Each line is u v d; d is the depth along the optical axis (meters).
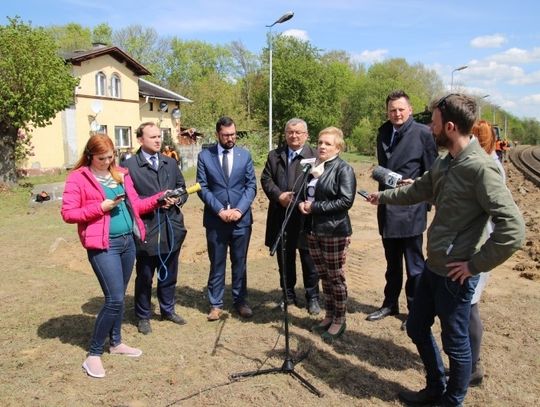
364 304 5.57
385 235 4.74
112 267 3.88
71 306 5.59
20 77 16.70
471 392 3.68
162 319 5.16
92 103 27.98
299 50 41.44
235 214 4.89
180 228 4.87
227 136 4.94
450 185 2.96
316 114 40.91
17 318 5.20
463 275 2.89
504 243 2.69
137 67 31.27
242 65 63.69
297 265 7.26
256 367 4.07
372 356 4.27
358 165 30.06
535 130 100.31
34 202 14.69
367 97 59.12
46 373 3.97
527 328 4.81
